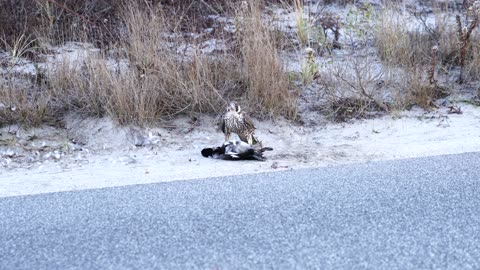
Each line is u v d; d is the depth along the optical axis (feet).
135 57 42.83
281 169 32.17
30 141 38.14
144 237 22.76
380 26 48.65
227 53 44.96
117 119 39.40
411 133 39.40
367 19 48.96
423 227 23.13
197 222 24.06
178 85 41.27
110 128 39.34
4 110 39.06
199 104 41.06
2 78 41.11
